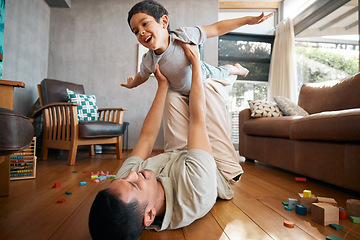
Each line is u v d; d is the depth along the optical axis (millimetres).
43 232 869
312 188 1662
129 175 743
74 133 2602
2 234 850
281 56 4574
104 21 4219
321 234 878
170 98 1401
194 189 892
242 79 4859
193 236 855
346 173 1504
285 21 4566
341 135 1504
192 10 4285
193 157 960
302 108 2988
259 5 4879
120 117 3238
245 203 1271
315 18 4145
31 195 1371
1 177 1347
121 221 628
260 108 2996
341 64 3691
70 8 4191
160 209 896
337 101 2451
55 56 4129
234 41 4875
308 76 4297
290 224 945
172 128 1381
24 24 3332
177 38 1160
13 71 3090
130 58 4203
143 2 1099
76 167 2408
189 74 1290
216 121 1306
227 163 1315
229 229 920
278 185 1741
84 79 4148
